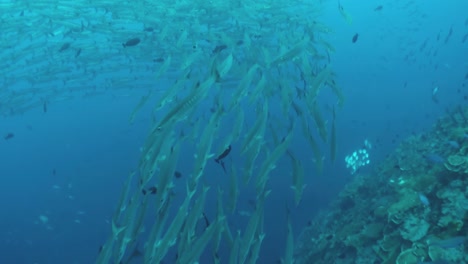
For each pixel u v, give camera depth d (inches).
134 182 981.8
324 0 1077.8
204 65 572.7
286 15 518.6
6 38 629.0
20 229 882.8
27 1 546.3
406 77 1413.6
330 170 813.2
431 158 277.3
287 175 791.1
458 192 246.2
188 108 163.3
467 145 292.8
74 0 546.3
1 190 1137.4
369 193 434.3
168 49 641.0
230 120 789.2
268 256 588.4
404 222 263.4
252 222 155.9
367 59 1617.9
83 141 1245.7
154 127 163.9
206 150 160.4
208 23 565.3
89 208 912.3
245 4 535.5
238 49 450.9
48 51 733.9
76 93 1443.2
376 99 1253.7
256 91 202.5
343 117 1129.4
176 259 151.4
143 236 625.0
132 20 567.2
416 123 1037.2
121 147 1190.9
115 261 155.1
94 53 727.7
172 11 534.6
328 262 324.2
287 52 249.0
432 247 215.3
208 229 151.9
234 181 165.2
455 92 1186.0
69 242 797.2
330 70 208.7
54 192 1031.0
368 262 269.1
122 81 812.0
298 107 205.6
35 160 1256.2
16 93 836.6
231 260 157.2
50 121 1413.6
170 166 155.9
